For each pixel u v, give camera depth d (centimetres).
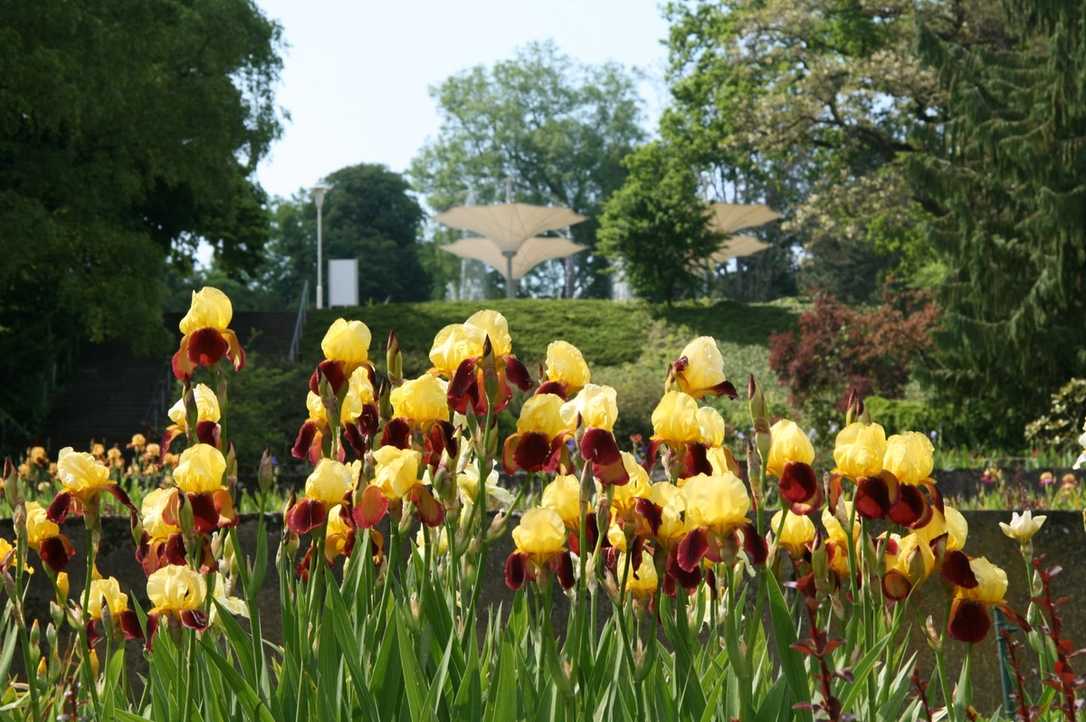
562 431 291
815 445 1770
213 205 3316
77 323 2839
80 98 2131
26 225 2069
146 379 2953
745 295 6294
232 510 291
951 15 3347
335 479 300
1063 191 2194
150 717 321
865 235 3609
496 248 5297
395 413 320
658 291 4016
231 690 307
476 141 7038
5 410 2588
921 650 639
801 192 5619
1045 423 1827
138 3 2342
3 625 361
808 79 3275
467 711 275
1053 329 2195
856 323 2530
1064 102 2209
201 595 282
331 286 5200
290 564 327
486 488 342
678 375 305
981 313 2308
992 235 2286
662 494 277
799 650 245
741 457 1377
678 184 4241
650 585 287
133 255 2409
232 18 2759
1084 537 704
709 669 299
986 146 2308
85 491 309
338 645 290
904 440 278
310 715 275
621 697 270
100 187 2370
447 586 330
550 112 7038
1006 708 375
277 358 2800
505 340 316
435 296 7912
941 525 281
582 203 7156
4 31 2042
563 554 288
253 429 2209
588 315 3906
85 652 319
